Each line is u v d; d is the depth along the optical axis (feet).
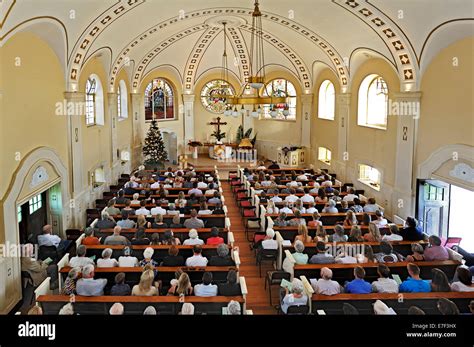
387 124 52.03
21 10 30.37
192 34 77.30
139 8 48.52
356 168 62.03
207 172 71.26
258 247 38.78
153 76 82.84
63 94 44.86
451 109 39.99
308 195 49.11
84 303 23.73
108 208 43.32
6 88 31.89
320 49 63.77
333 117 73.15
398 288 26.12
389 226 38.04
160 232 37.17
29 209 39.60
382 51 48.60
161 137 82.64
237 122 94.79
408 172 46.80
